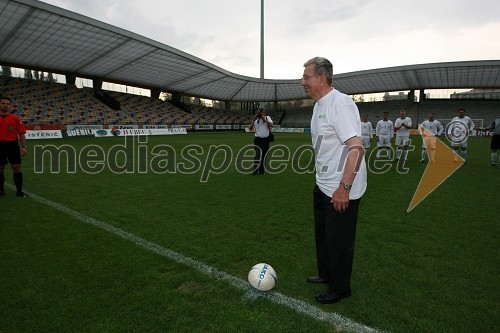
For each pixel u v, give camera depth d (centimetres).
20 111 2580
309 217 429
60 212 443
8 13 1764
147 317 208
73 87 3228
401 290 243
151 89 4219
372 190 602
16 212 441
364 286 249
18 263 284
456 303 225
